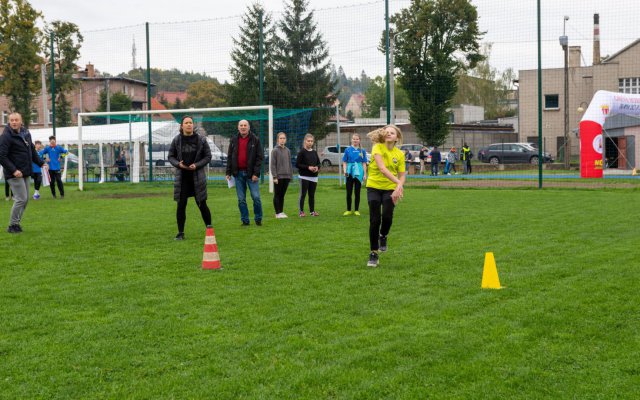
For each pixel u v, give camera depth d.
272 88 29.50
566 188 20.06
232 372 4.29
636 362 4.36
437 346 4.71
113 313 5.70
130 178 29.47
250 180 11.61
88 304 6.02
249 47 29.64
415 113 26.33
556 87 48.25
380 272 7.31
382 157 8.02
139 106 66.38
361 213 13.77
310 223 11.96
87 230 11.13
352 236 10.17
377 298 6.12
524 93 49.16
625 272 7.05
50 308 5.88
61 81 42.03
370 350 4.66
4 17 42.66
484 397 3.87
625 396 3.86
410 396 3.89
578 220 11.70
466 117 64.19
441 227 11.00
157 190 22.52
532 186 21.08
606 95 29.16
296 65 32.75
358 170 13.30
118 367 4.41
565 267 7.38
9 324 5.37
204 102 82.56
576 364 4.37
